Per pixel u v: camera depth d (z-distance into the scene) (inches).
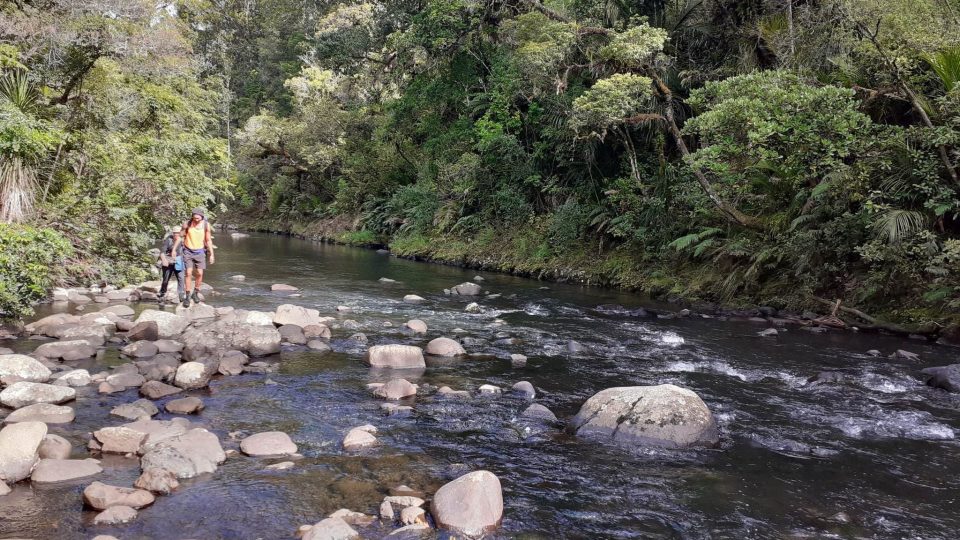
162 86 566.9
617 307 498.9
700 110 610.9
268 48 1854.1
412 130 1162.6
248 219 1814.7
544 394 265.3
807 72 487.8
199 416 223.8
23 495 158.4
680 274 598.5
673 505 168.2
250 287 572.1
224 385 263.4
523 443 209.5
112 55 483.2
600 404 224.8
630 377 296.2
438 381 281.0
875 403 262.2
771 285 518.0
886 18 429.1
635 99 593.0
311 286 595.5
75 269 441.4
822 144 437.7
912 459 203.5
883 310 439.8
